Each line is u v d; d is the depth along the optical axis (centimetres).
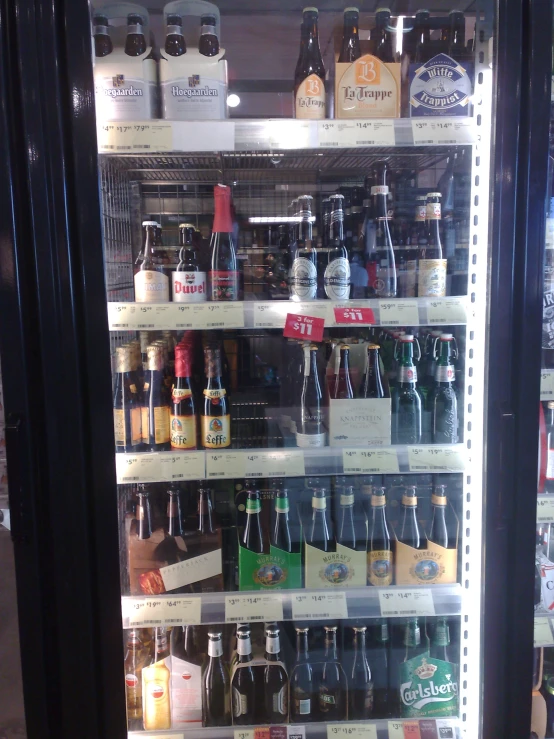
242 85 152
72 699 119
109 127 118
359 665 147
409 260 147
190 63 126
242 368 156
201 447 138
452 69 130
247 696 141
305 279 134
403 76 137
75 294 113
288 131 121
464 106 131
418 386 150
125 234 164
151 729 140
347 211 153
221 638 147
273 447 139
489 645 126
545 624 135
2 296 110
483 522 124
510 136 116
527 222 117
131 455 128
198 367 153
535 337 120
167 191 168
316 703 146
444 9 141
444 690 144
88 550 117
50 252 110
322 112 133
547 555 157
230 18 145
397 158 158
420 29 141
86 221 111
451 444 135
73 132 109
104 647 121
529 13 113
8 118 107
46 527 116
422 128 123
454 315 129
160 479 126
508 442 121
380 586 137
